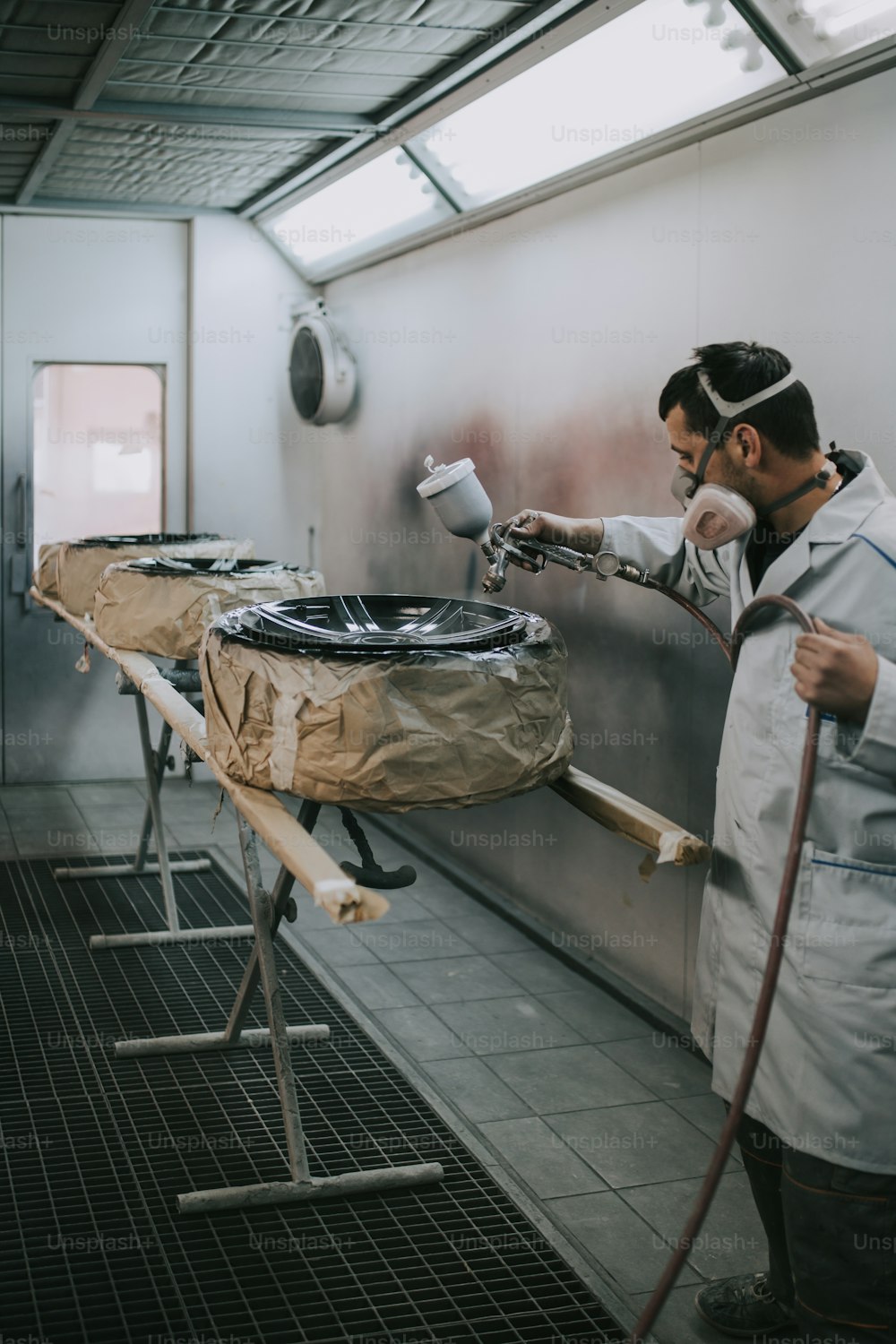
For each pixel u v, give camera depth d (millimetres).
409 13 2846
